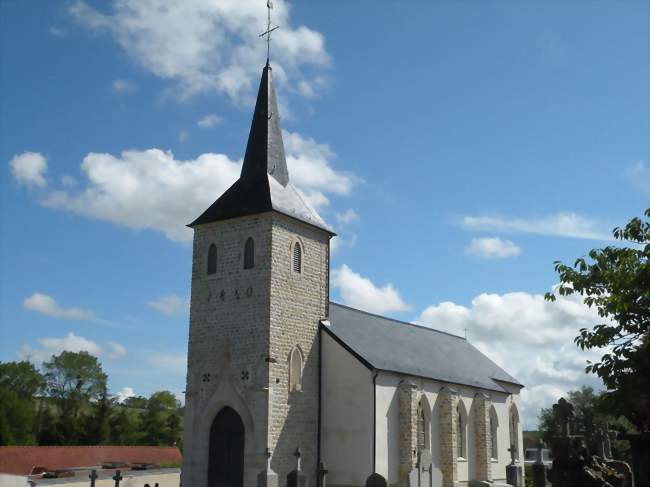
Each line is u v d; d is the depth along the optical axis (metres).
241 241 39.69
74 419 80.31
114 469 55.41
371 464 37.50
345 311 47.22
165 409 108.06
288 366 38.34
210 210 41.19
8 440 76.19
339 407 39.47
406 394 40.72
